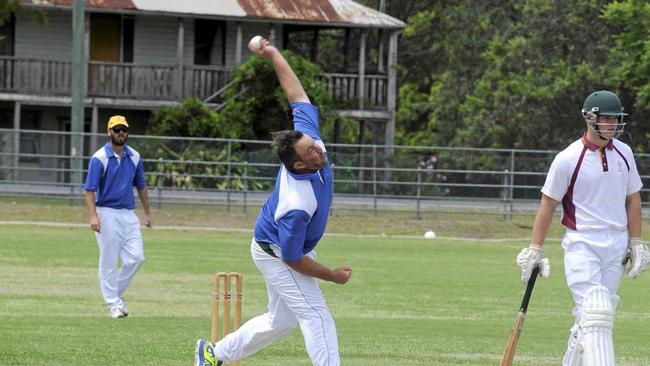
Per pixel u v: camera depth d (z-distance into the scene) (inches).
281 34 5974.4
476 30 7209.6
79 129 4618.6
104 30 5757.9
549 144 5974.4
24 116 5718.5
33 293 2086.6
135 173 1802.4
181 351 1440.7
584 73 5792.3
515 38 6304.1
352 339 1599.4
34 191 4399.6
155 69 5570.9
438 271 2785.4
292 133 1029.2
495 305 2102.6
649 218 4360.2
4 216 4003.4
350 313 1934.1
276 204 1052.5
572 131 5954.7
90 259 2770.7
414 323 1809.8
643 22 5108.3
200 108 5211.6
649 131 5861.2
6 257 2770.7
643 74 5103.3
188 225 4025.6
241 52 5757.9
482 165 4500.5
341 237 3895.2
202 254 3038.9
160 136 4758.9
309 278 1070.4
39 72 5482.3
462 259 3181.6
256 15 5674.2
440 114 7116.1
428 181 4488.2
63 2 5497.1
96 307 1907.0
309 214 1034.1
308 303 1064.2
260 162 4522.6
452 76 7086.6
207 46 5890.8
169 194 4407.0
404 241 3828.7
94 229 1761.8
